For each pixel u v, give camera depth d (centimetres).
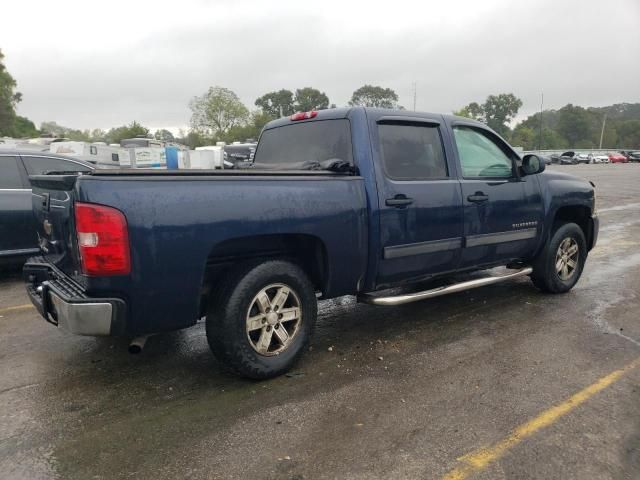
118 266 293
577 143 11538
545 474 259
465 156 474
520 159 531
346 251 382
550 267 560
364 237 392
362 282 404
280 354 365
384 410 322
